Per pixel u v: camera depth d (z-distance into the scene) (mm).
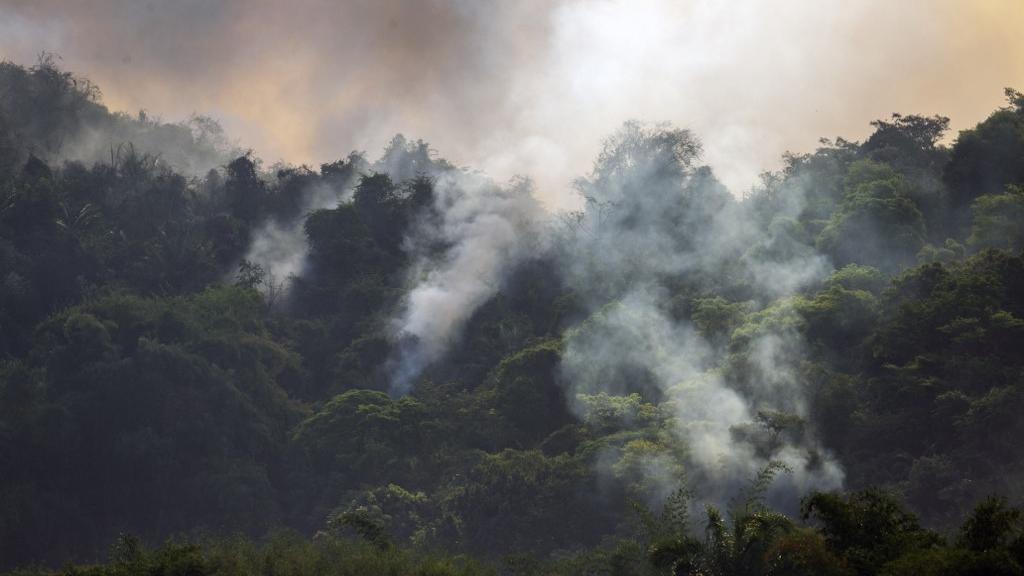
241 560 53719
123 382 94312
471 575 56094
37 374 96312
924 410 73125
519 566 60062
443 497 82000
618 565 52000
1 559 84938
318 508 89188
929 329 78875
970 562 34688
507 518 76375
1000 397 67562
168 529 89750
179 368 96312
